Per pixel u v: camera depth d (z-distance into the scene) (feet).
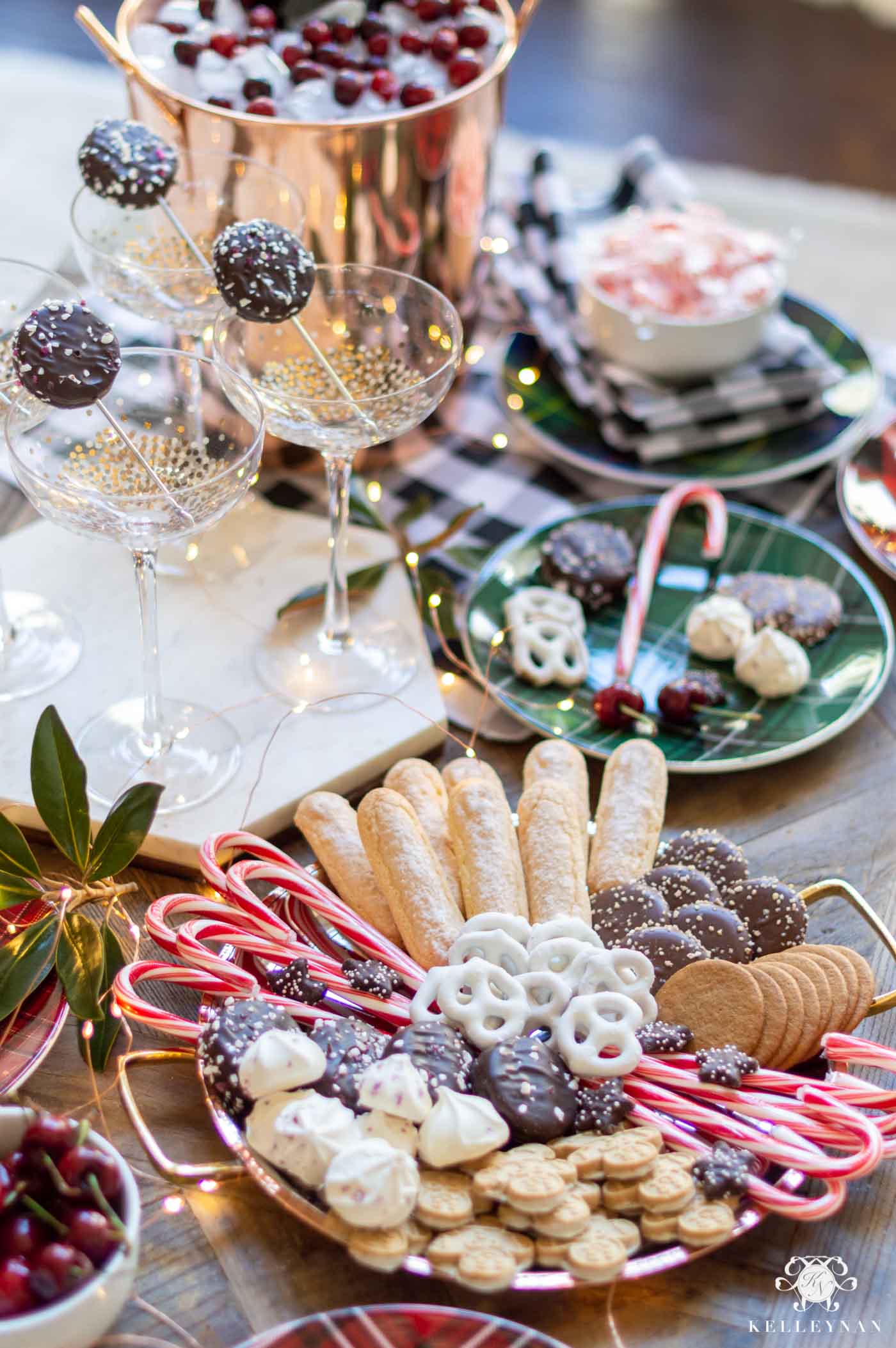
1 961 3.27
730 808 3.70
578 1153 3.07
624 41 9.71
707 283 4.32
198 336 4.12
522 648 3.85
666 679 3.90
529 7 3.98
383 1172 2.99
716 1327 3.06
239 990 3.26
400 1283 3.09
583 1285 2.97
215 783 3.66
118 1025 3.29
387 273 3.71
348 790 3.74
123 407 3.59
